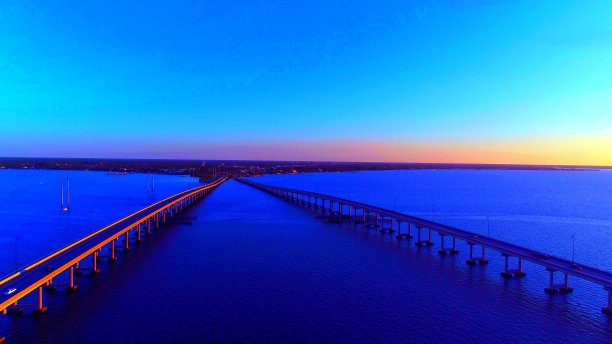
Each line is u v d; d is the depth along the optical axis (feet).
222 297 205.87
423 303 199.41
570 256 305.53
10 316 180.65
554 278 237.86
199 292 212.84
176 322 176.86
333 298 205.77
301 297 206.59
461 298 206.18
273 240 351.05
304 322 177.78
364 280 234.99
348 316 184.24
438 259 286.25
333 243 341.62
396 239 363.56
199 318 180.86
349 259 284.82
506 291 215.72
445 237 371.97
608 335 165.89
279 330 170.30
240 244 332.60
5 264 268.82
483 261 271.28
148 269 254.88
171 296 206.69
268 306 194.59
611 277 187.83
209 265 264.93
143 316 182.50
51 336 163.32
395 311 189.67
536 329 171.42
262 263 270.87
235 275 242.78
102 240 258.98
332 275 244.22
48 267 199.52
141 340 161.17
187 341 160.76
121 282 228.63
